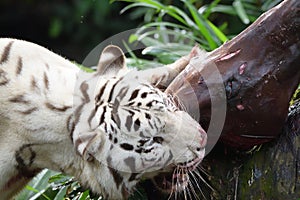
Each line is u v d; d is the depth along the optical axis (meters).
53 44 17.64
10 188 6.70
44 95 6.35
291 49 6.11
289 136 6.34
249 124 6.27
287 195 6.30
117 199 6.55
